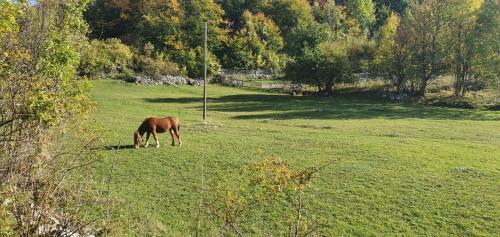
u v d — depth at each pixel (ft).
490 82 186.80
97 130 34.55
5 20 27.04
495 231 45.88
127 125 104.17
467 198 54.70
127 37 309.63
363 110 158.61
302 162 71.46
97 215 36.68
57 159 28.66
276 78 299.17
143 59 272.10
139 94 198.80
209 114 141.49
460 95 190.60
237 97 206.90
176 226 45.19
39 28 39.19
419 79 207.92
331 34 350.23
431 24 199.00
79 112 31.17
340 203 53.01
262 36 352.69
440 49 198.08
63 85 42.39
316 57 225.15
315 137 94.84
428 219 48.83
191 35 321.73
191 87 241.76
